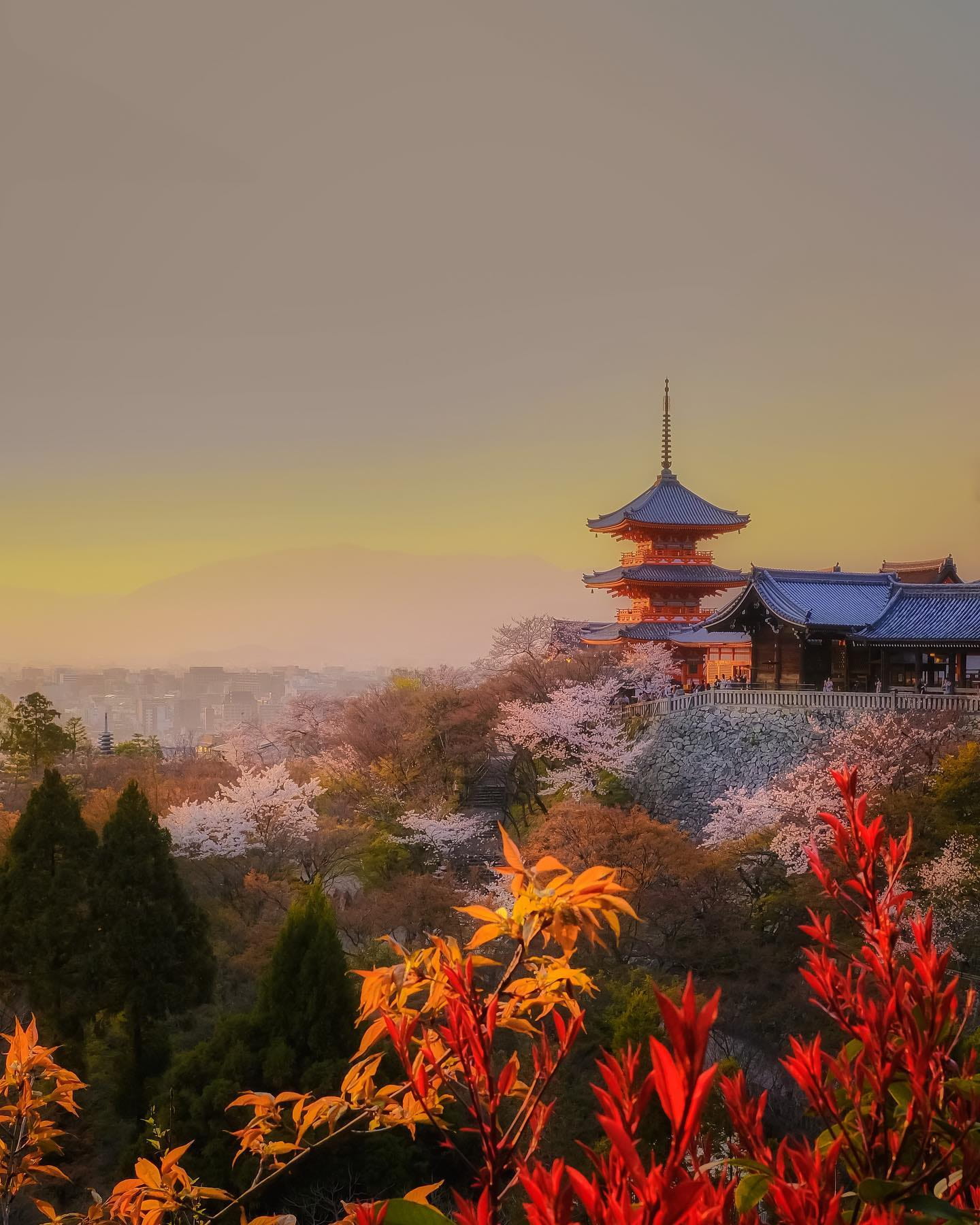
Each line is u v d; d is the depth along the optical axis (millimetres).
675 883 35156
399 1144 21703
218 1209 20266
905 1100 2742
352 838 45125
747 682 66125
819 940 3004
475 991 2965
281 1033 24281
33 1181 6121
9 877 29391
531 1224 2107
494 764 65812
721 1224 1955
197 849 41281
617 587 88000
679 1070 1825
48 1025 28062
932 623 54688
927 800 37469
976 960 30125
